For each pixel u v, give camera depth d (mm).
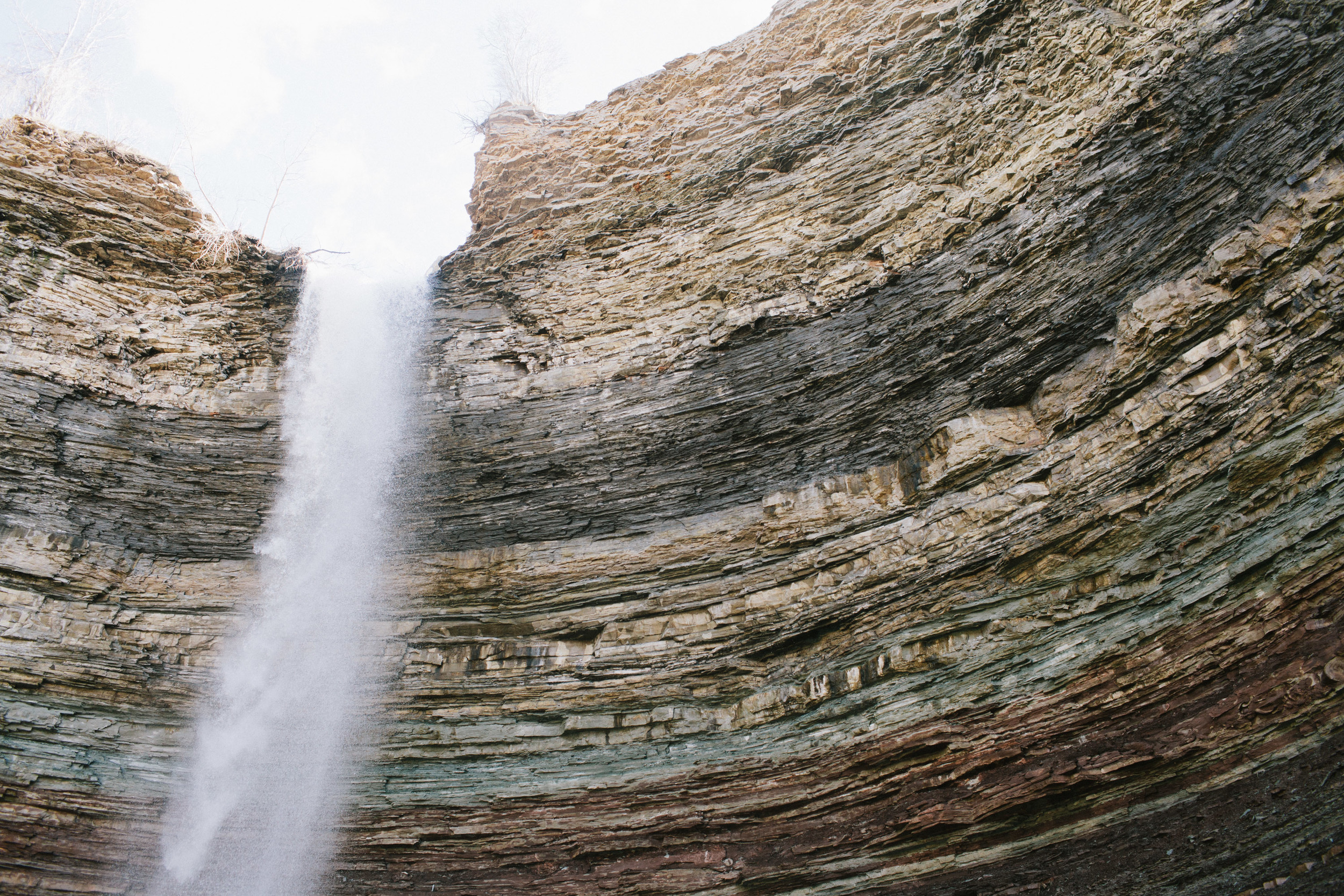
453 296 17922
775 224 15727
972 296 12883
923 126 14891
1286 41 10836
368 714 13320
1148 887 8547
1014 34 13945
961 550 11484
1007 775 9945
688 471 14266
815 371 13969
